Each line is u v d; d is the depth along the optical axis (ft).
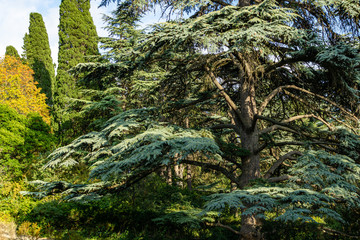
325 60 27.50
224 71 41.50
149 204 49.34
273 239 35.22
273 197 24.18
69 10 78.18
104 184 31.22
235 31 28.48
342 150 32.27
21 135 52.85
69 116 68.95
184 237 42.01
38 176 49.14
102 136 33.45
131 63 34.35
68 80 72.59
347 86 29.58
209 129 36.17
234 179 35.19
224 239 41.22
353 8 29.27
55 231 34.37
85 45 79.20
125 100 60.95
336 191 23.29
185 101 36.65
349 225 34.19
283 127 36.45
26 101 81.35
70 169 49.78
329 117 37.09
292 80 38.68
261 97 42.80
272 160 45.21
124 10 37.55
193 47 32.12
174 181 73.20
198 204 56.44
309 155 27.84
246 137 36.32
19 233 30.99
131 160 26.91
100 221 40.83
